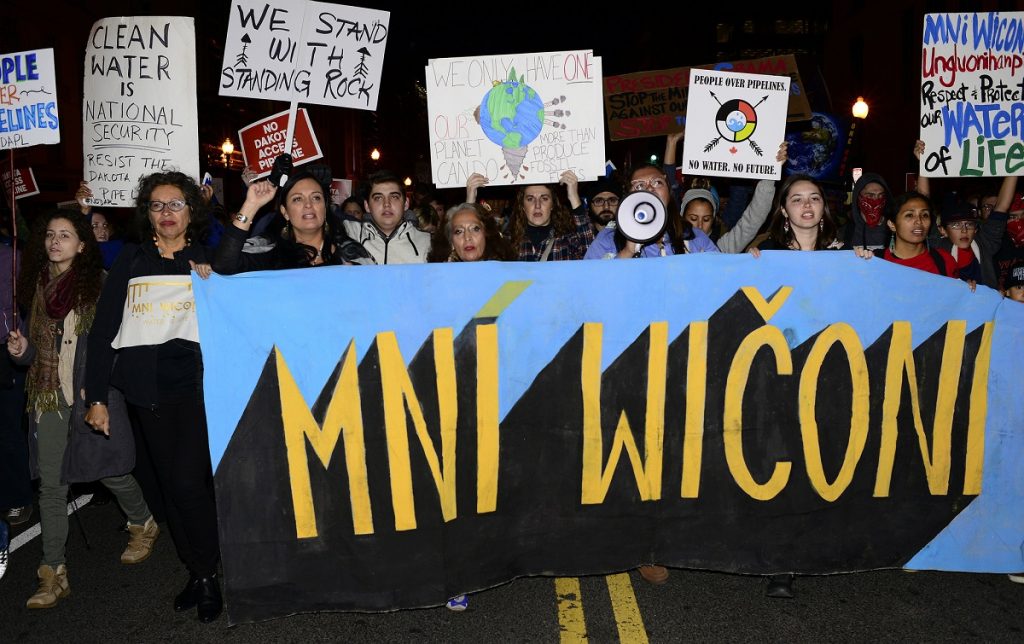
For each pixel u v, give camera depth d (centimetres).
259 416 371
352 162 4275
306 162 708
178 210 396
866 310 407
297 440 373
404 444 381
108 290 396
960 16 497
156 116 504
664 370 399
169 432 395
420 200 773
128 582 444
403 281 382
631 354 397
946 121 503
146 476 480
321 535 375
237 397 370
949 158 504
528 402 392
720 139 484
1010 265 558
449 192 752
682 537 403
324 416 376
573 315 394
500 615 397
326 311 377
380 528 379
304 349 375
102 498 589
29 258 456
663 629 379
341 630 385
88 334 418
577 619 391
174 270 397
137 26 503
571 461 395
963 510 414
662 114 742
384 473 379
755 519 404
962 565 414
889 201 536
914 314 409
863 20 2584
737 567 404
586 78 496
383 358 380
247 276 372
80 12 2241
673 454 400
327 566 376
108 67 505
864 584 428
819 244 483
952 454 412
